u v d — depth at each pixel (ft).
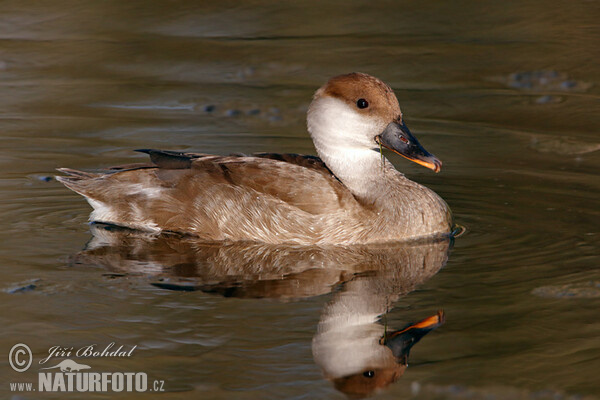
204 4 79.41
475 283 31.17
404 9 78.33
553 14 75.15
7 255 33.83
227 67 63.87
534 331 27.14
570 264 32.71
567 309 28.60
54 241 35.81
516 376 24.64
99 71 62.95
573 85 60.34
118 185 38.63
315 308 28.99
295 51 67.26
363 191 37.91
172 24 73.67
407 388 24.11
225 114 54.75
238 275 32.35
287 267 33.40
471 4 79.00
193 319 27.96
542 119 54.13
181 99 57.52
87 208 40.29
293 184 36.94
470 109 56.18
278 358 25.53
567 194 41.73
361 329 27.43
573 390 23.88
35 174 44.19
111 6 78.02
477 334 27.07
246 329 27.30
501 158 47.62
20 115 53.67
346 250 35.65
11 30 70.85
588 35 69.51
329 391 23.86
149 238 37.04
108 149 48.21
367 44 68.90
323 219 36.35
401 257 34.50
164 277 31.89
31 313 28.17
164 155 37.91
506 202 40.96
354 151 38.24
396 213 36.81
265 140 50.08
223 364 25.20
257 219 36.73
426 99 57.82
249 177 37.32
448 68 63.62
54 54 65.72
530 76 62.03
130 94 58.34
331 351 25.91
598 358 25.49
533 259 33.45
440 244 35.94
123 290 30.42
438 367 25.20
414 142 37.11
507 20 74.23
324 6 79.30
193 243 36.68
